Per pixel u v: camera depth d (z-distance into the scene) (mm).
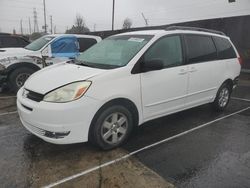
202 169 3893
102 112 4121
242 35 11961
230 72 6465
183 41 5336
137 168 3863
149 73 4617
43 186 3393
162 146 4598
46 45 8891
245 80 11508
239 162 4121
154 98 4758
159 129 5348
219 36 6352
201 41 5750
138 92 4484
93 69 4367
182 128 5441
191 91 5457
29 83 4387
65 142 3906
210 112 6523
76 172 3715
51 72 4543
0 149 4348
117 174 3693
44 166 3850
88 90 3939
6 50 8812
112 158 4125
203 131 5320
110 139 4348
